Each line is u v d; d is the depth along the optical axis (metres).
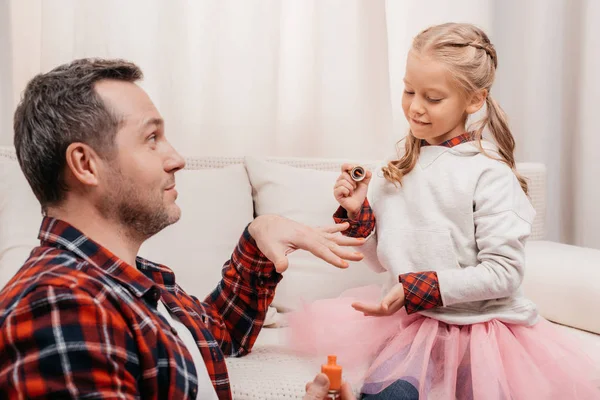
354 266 1.99
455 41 1.54
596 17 2.75
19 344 0.84
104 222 1.04
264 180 2.09
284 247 1.28
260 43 2.58
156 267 1.22
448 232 1.55
